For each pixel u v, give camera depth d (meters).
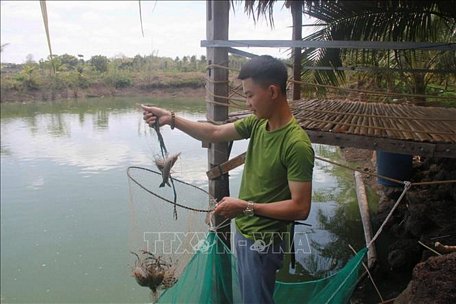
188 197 2.28
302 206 1.83
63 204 8.62
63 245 6.74
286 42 3.15
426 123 3.53
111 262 6.12
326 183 8.10
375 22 5.35
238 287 2.39
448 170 4.63
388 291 3.92
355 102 5.35
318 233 5.67
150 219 2.21
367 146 2.97
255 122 2.14
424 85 6.28
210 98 3.44
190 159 10.02
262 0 4.66
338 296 2.48
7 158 12.74
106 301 5.10
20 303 5.11
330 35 5.74
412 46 2.94
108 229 7.32
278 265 2.14
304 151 1.81
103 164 11.73
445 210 4.29
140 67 37.31
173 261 2.24
